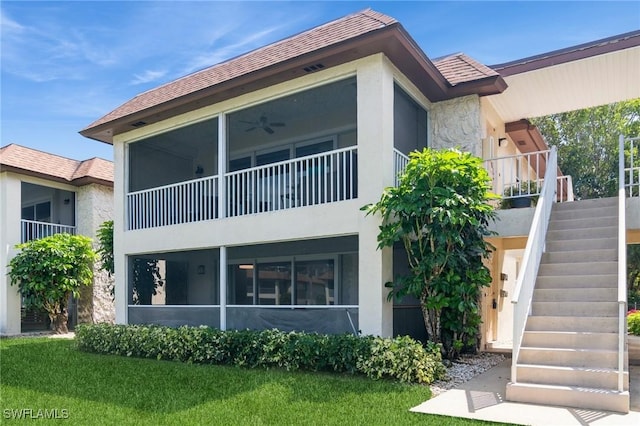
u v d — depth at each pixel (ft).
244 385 21.71
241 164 40.91
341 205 26.96
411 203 23.40
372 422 16.10
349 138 34.94
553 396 17.87
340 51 25.76
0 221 46.55
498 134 38.27
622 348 17.43
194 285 44.11
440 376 22.03
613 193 81.25
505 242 35.60
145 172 41.04
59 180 50.24
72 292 47.91
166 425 16.65
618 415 16.49
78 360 29.55
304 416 17.03
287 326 28.71
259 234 30.07
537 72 30.91
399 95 29.30
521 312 19.97
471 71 31.07
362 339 23.13
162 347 29.53
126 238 37.55
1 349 34.60
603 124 83.51
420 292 24.73
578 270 23.52
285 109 33.78
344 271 36.11
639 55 28.81
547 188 26.32
